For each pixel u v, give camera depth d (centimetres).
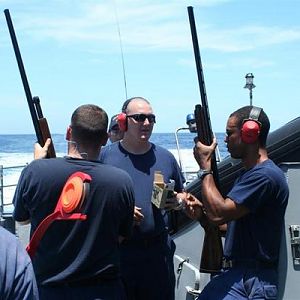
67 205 263
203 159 332
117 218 305
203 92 339
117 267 311
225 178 397
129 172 387
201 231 440
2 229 182
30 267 181
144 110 386
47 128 352
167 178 393
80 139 309
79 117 308
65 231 296
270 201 315
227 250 332
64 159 303
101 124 310
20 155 4172
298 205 341
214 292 327
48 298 300
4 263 176
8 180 1711
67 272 297
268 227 318
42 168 300
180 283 441
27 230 450
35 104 354
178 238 450
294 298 340
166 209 367
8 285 175
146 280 384
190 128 401
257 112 321
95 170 301
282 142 373
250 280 318
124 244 380
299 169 343
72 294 299
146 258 383
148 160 392
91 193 297
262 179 312
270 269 322
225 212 315
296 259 339
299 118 374
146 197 383
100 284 304
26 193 302
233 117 328
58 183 296
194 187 428
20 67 353
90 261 298
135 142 390
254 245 319
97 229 298
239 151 326
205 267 348
